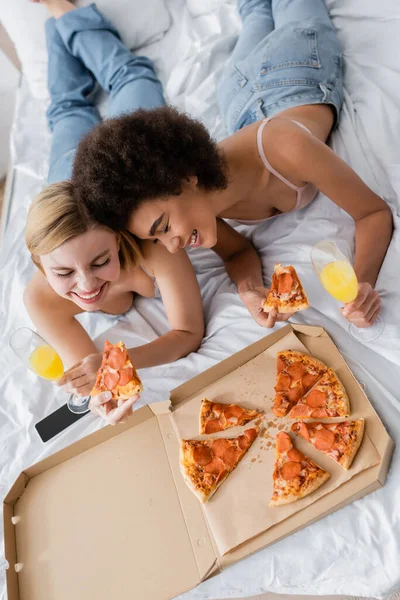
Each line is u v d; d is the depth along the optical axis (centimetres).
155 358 136
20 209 204
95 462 125
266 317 133
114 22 223
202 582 104
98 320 159
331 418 111
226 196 136
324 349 122
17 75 271
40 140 230
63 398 146
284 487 105
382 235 131
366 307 117
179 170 112
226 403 122
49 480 126
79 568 112
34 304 142
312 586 103
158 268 136
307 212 151
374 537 101
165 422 124
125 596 105
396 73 157
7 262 188
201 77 200
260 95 160
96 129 116
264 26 186
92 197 110
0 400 151
